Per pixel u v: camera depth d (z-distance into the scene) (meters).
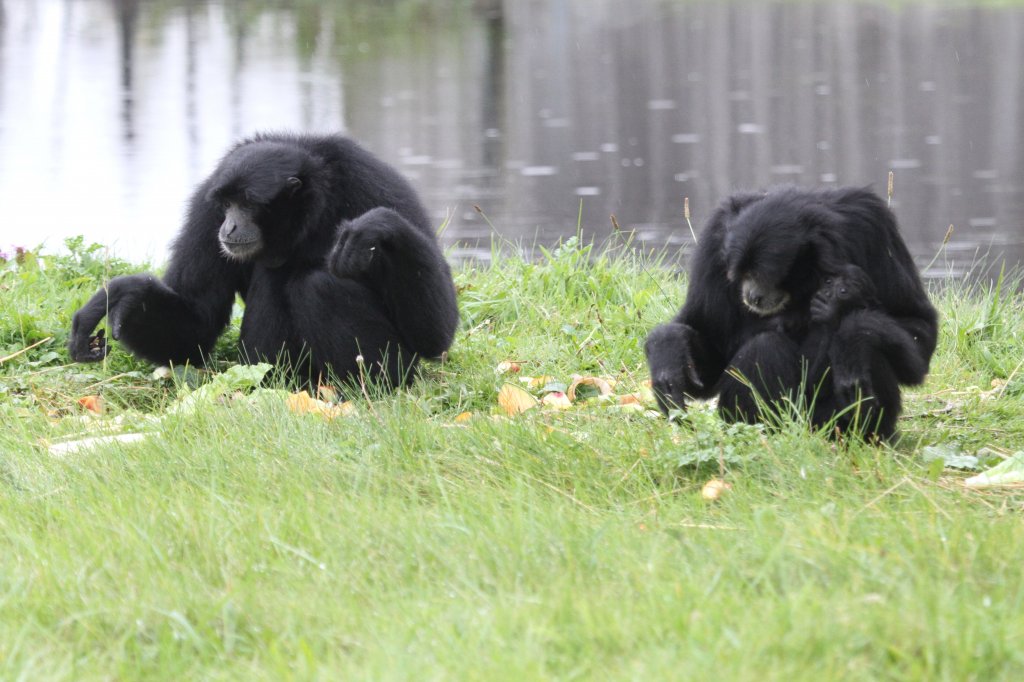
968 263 26.62
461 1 98.94
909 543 7.75
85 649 7.00
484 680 6.15
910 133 45.12
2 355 14.12
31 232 29.22
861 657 6.28
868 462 9.84
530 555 7.93
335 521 8.66
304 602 7.34
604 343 14.86
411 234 12.73
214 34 80.75
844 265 10.52
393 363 13.16
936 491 9.18
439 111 53.06
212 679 6.54
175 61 69.19
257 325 13.56
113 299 13.34
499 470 10.05
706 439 10.09
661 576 7.54
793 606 6.68
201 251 13.80
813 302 10.63
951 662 6.16
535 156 42.78
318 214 13.36
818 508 8.80
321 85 60.41
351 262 12.34
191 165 39.88
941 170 38.41
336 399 12.83
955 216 32.00
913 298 10.91
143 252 24.28
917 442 11.11
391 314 13.24
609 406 12.20
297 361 13.48
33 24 85.19
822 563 7.47
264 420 11.23
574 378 13.64
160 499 9.19
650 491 9.64
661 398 10.95
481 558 7.86
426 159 42.44
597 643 6.64
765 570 7.29
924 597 6.75
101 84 60.50
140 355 13.84
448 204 35.09
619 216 33.44
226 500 9.27
